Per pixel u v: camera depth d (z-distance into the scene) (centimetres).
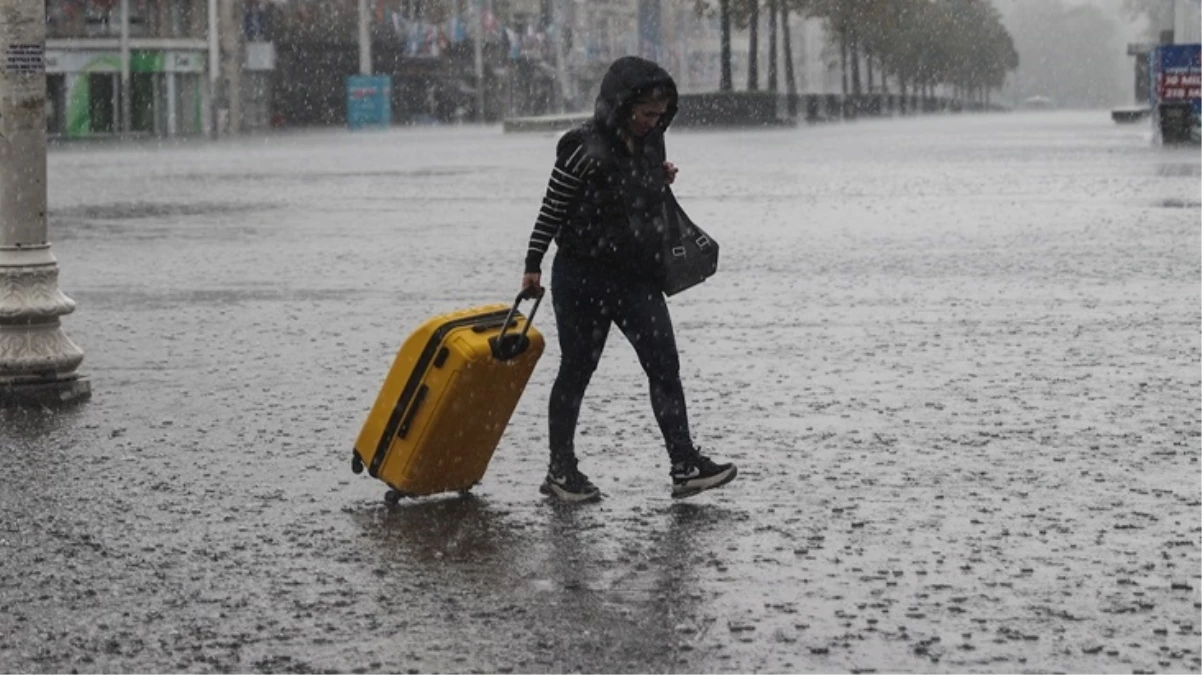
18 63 1307
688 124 9450
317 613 770
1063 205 3109
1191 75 5738
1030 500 961
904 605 766
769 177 4256
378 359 1505
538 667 690
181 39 9781
